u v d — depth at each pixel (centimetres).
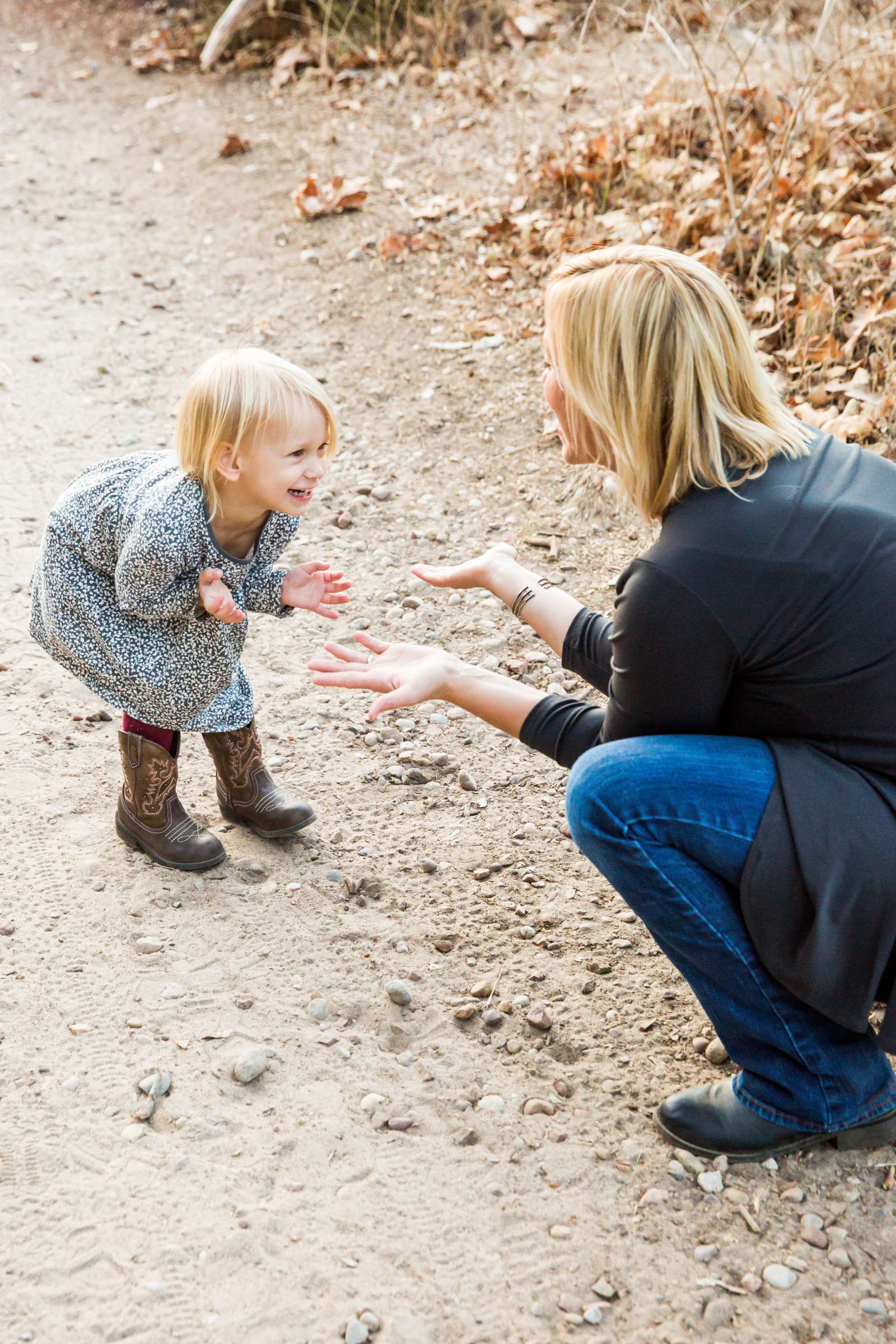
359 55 752
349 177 643
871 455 196
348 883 267
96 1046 223
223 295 567
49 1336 174
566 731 213
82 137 730
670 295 183
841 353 429
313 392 224
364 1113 214
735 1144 204
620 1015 237
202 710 256
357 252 582
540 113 674
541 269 540
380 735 319
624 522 403
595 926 260
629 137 599
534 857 279
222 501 232
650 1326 180
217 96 762
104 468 245
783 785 183
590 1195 200
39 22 883
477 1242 191
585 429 203
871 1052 201
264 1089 217
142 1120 209
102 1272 183
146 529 222
